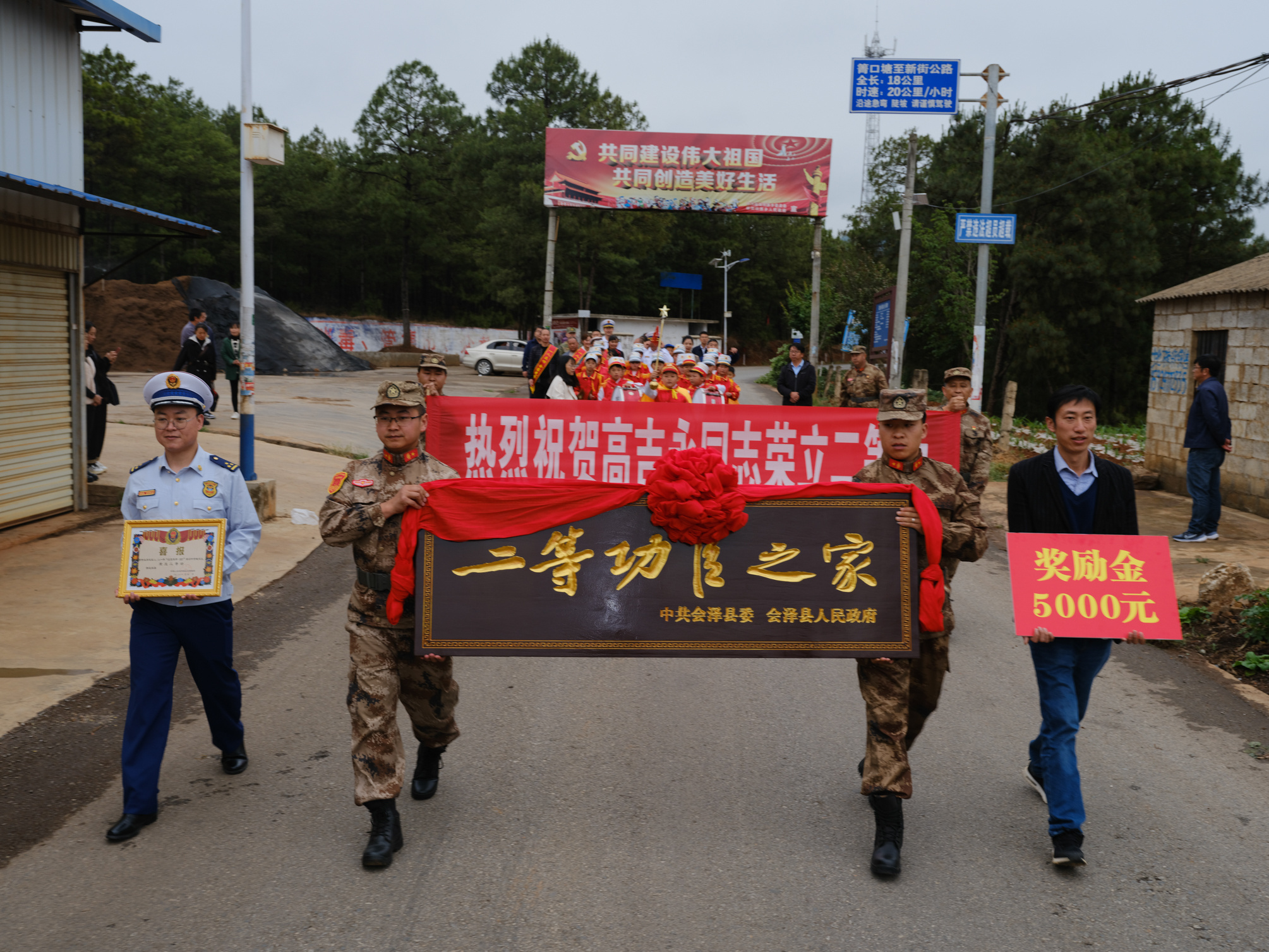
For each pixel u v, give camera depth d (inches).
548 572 146.5
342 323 2012.8
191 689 212.5
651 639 147.0
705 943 120.5
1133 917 128.1
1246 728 200.4
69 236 370.0
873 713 143.5
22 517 350.3
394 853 140.9
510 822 152.6
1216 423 387.9
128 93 2038.6
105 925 122.1
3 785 161.2
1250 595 274.1
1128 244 1306.6
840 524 145.9
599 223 2001.7
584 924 124.5
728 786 166.9
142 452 500.1
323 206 2313.0
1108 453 662.5
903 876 138.1
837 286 1648.6
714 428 264.7
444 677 154.9
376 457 151.4
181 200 2062.0
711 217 2950.3
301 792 162.4
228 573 159.5
